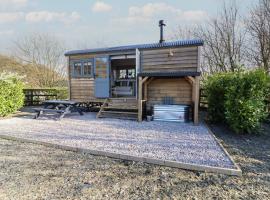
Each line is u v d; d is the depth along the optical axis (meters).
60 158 4.13
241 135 5.95
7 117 9.30
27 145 5.05
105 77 9.77
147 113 8.72
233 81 6.15
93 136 5.73
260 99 5.93
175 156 4.11
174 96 8.38
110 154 4.23
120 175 3.38
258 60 13.13
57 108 9.70
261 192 2.85
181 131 6.32
